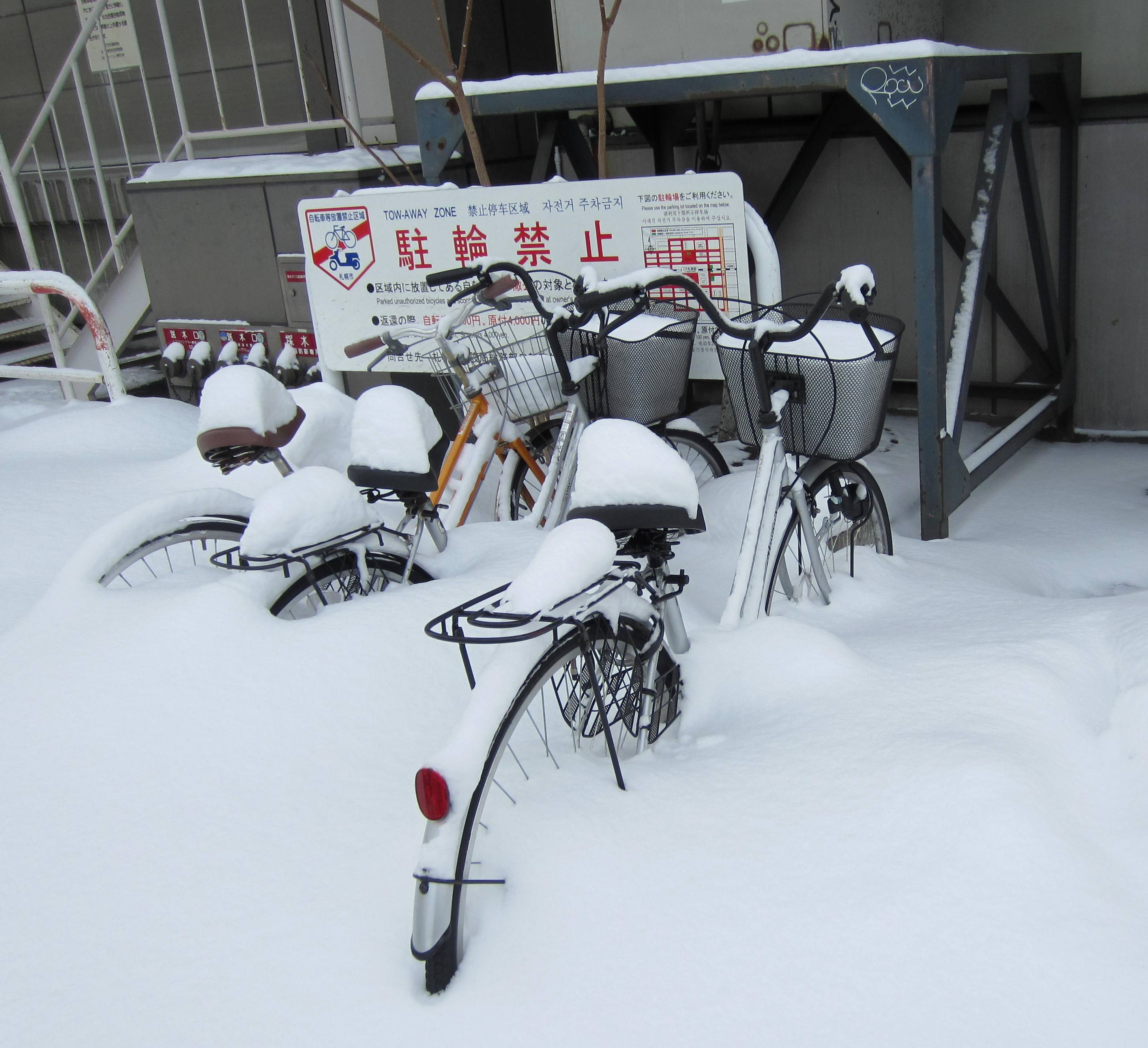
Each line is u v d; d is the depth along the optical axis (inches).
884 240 210.5
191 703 90.5
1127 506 166.1
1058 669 91.4
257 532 98.7
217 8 256.4
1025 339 196.4
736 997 60.9
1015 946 62.1
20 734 88.9
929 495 149.1
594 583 77.7
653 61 180.4
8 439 199.8
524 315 167.8
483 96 170.7
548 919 67.1
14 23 294.5
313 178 220.8
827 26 162.1
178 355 249.6
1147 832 72.2
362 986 64.7
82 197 302.4
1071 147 182.4
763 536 105.6
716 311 103.4
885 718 84.5
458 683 95.0
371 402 110.3
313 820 79.4
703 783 78.7
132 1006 64.6
